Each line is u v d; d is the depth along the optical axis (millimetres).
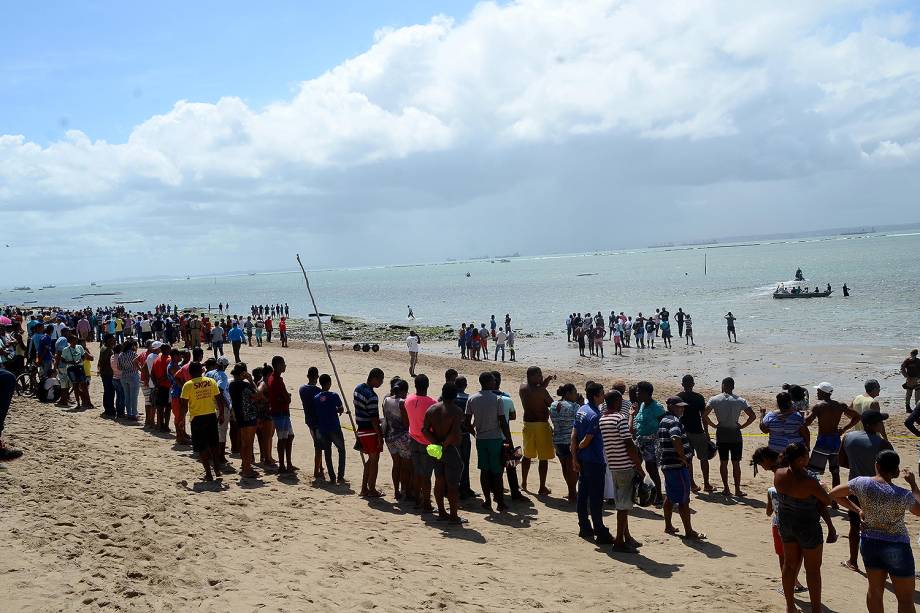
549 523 9734
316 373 11664
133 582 6746
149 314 39562
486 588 7266
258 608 6438
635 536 9281
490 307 72938
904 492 6402
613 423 8656
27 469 10023
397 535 8898
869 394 10859
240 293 159000
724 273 108000
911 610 6375
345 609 6531
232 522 8852
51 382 16297
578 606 6934
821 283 72250
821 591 7516
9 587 6301
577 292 87500
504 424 10211
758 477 12961
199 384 10742
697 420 11422
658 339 40062
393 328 53250
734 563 8352
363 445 10609
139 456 11891
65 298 188625
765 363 29188
